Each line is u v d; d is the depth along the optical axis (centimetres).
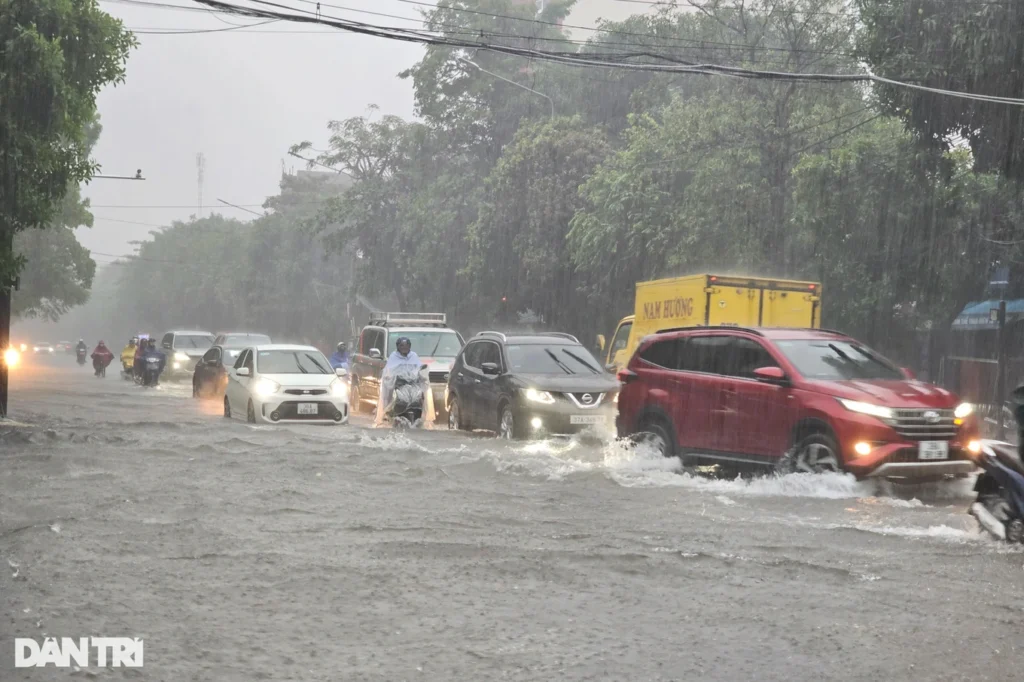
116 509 1169
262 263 10700
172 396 3916
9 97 2139
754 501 1312
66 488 1320
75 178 2281
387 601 798
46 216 2230
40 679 611
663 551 988
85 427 2142
